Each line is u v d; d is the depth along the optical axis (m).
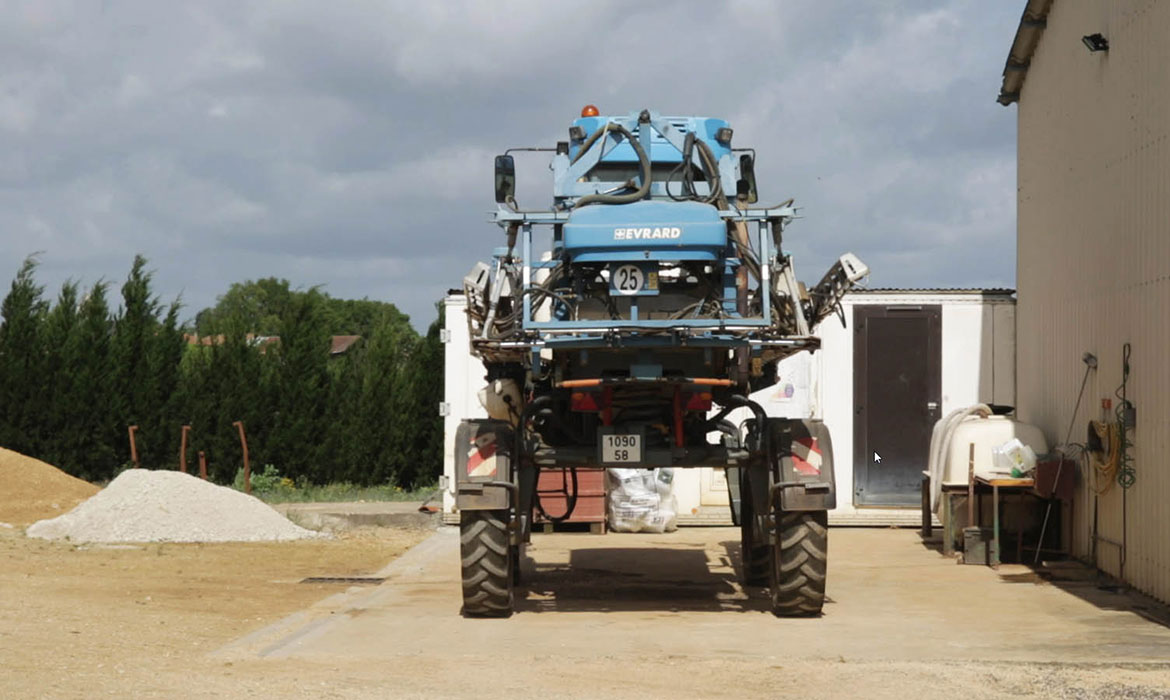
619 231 9.73
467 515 9.95
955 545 14.47
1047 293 15.29
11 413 23.03
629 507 16.67
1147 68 11.38
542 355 10.25
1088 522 13.42
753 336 9.55
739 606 10.78
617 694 7.07
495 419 10.80
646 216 9.78
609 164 11.15
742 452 10.23
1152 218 11.20
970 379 17.45
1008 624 9.76
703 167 11.13
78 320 23.62
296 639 8.96
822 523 9.90
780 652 8.48
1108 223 12.63
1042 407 15.49
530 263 9.77
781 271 10.00
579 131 11.26
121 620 9.53
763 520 10.28
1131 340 11.83
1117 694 7.10
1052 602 10.98
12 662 7.59
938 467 15.32
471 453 9.88
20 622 9.16
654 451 10.21
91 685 7.00
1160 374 10.95
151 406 23.56
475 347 10.00
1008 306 17.42
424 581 12.41
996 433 14.57
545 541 16.00
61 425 23.17
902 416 17.52
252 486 23.05
